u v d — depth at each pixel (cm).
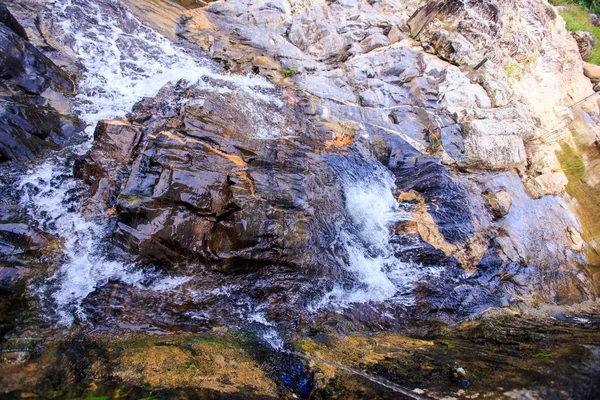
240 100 768
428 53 1048
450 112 914
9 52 571
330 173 716
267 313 515
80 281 466
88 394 341
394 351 489
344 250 639
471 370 421
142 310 463
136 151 582
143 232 503
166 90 728
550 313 686
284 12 1048
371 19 1070
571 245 861
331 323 538
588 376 373
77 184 541
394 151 837
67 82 648
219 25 996
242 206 559
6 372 348
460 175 841
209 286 512
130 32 833
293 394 399
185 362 402
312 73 947
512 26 1172
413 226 718
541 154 957
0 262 431
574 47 1372
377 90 939
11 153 516
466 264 705
